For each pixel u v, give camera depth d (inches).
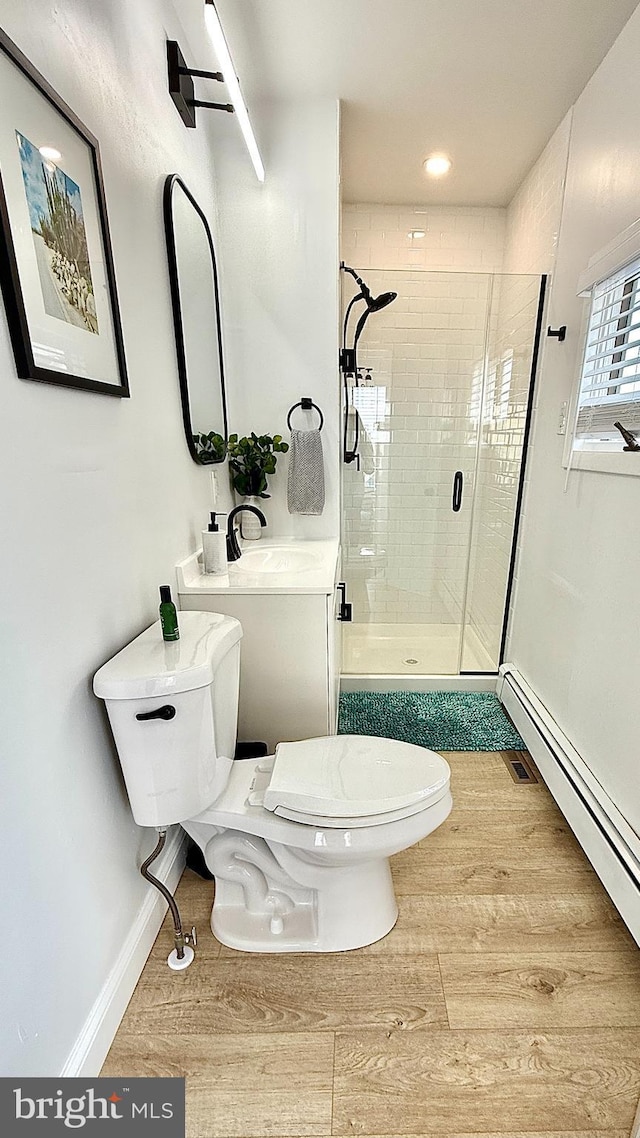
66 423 38.8
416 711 97.6
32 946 33.8
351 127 87.5
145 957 50.8
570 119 80.5
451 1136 38.5
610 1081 41.6
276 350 89.0
